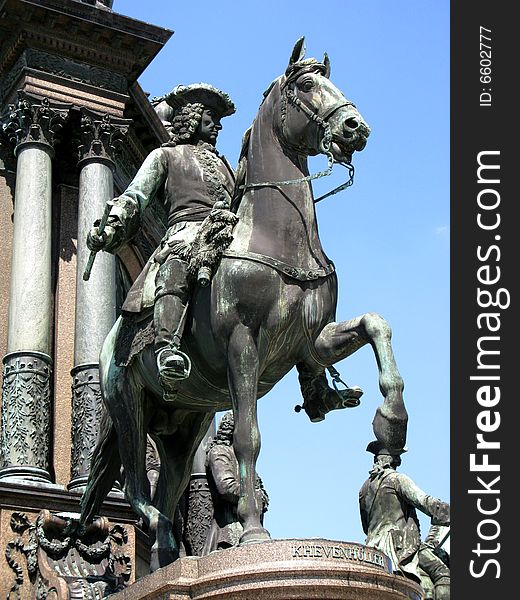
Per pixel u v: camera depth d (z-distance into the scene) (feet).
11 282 46.44
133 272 56.44
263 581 23.71
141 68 52.65
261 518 26.05
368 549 25.00
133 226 29.96
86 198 48.88
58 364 46.91
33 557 38.81
